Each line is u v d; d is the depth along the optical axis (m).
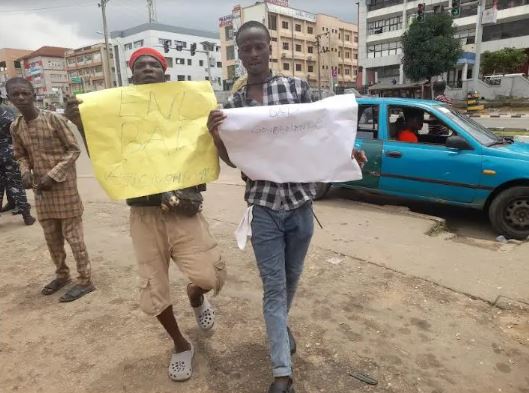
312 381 2.45
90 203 6.71
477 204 5.19
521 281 3.61
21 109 3.18
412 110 5.75
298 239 2.35
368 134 6.04
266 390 2.38
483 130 5.65
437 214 6.23
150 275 2.35
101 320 3.13
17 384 2.48
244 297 3.44
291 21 59.22
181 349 2.55
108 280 3.79
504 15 36.31
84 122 2.13
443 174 5.32
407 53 31.61
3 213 6.34
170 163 2.21
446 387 2.41
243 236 2.25
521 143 5.62
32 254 4.52
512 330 2.95
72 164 3.30
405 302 3.32
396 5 42.97
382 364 2.60
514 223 5.00
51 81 84.62
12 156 5.37
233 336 2.89
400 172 5.67
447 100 10.40
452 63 30.50
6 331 3.04
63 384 2.47
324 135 2.19
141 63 2.28
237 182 8.06
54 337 2.94
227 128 2.13
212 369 2.56
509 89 32.25
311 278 3.74
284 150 2.18
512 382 2.45
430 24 30.23
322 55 64.62
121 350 2.77
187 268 2.33
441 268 3.90
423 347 2.76
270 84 2.28
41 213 3.37
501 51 35.25
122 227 5.34
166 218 2.29
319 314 3.16
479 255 4.19
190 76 72.38
